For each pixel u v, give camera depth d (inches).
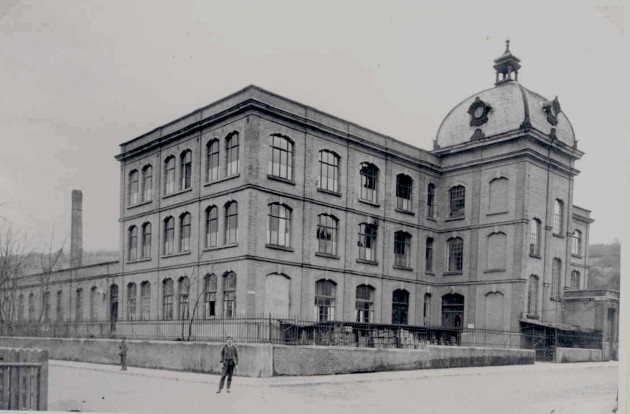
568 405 657.0
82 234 1753.2
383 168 1411.2
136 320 1310.3
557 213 1494.8
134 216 1427.2
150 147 1389.0
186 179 1295.5
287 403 609.6
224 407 588.1
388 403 628.4
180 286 1264.8
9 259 1711.4
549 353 1311.5
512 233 1387.8
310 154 1242.0
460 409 613.3
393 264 1416.1
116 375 825.5
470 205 1481.3
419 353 970.1
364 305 1350.9
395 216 1430.9
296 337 997.2
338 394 673.6
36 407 500.1
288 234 1195.9
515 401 676.7
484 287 1421.0
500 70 1489.9
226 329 1115.3
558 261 1485.0
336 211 1289.4
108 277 1502.2
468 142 1485.0
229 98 1186.0
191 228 1250.0
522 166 1389.0
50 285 1720.0
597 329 1409.9
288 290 1178.0
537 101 1473.9
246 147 1136.8
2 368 490.9
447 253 1526.8
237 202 1146.7
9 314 1646.2
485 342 1387.8
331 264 1267.2
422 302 1483.8
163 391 676.1
